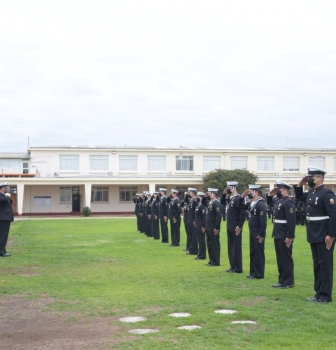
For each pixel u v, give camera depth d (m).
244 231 27.92
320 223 10.05
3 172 54.38
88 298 10.52
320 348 7.11
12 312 9.52
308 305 9.65
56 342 7.56
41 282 12.52
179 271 14.16
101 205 57.44
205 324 8.37
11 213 18.03
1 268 14.98
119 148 56.91
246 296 10.51
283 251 11.56
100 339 7.65
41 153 54.75
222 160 59.00
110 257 17.45
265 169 60.03
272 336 7.66
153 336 7.71
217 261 15.34
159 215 23.67
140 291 11.15
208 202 16.45
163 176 56.78
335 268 14.45
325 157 61.31
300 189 10.73
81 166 55.78
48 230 30.80
